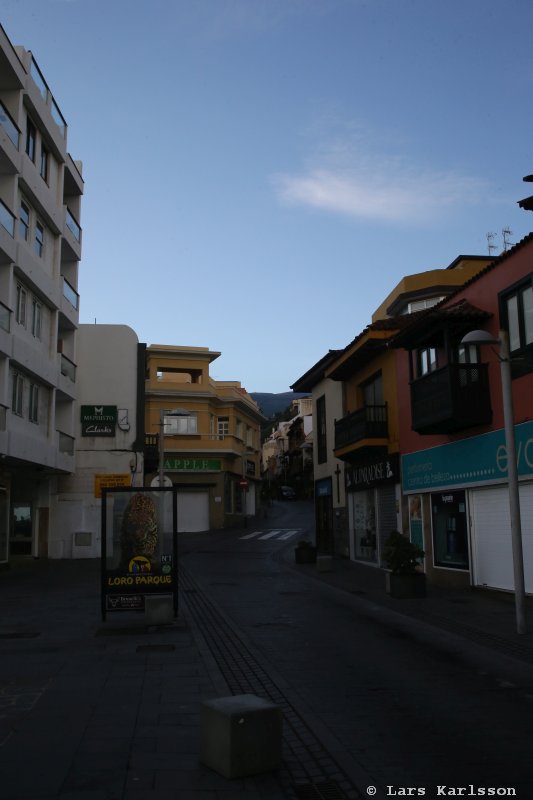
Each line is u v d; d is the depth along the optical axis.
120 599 12.82
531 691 7.95
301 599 16.59
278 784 5.04
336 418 29.25
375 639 11.38
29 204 25.03
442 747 5.97
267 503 72.88
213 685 7.91
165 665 8.98
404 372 21.38
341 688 8.08
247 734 5.19
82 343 32.56
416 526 20.36
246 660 9.63
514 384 15.04
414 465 20.44
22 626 12.34
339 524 28.98
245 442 58.56
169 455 49.84
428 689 8.03
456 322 16.42
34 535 30.38
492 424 16.06
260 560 28.55
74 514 31.08
